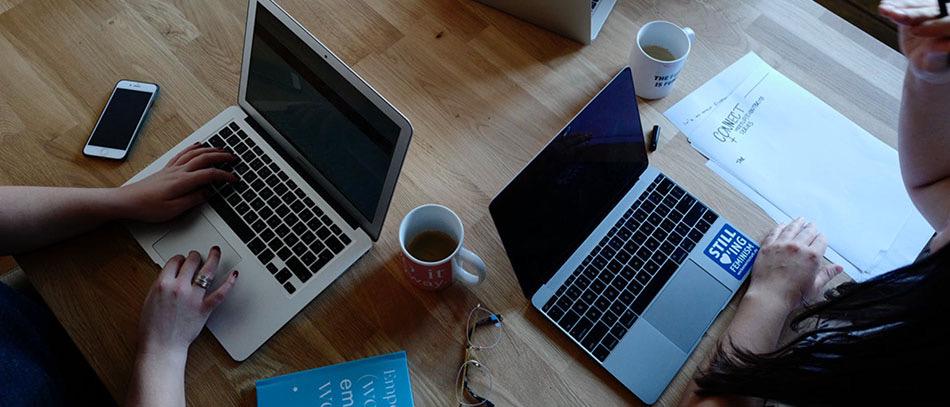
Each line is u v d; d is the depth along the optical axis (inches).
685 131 41.1
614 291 35.6
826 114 41.9
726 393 30.9
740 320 34.3
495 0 44.7
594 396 33.3
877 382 24.8
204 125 40.0
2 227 33.7
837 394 26.0
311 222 36.7
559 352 34.3
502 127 41.0
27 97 40.8
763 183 39.4
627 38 44.6
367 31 44.1
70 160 38.8
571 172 34.5
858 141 40.9
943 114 33.7
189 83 41.8
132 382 31.0
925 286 24.4
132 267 35.7
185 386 32.5
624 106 36.5
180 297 33.0
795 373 27.3
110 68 42.1
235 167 38.5
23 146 39.1
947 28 30.5
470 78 42.7
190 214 37.0
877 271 36.7
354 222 36.7
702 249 37.1
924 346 23.6
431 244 34.6
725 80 43.0
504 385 33.3
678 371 33.9
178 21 44.3
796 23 45.5
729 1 46.2
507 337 34.5
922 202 36.4
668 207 38.2
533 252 34.6
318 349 33.8
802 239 36.5
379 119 31.9
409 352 34.0
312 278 35.2
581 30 42.9
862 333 26.6
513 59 43.6
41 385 35.5
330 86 33.6
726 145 40.6
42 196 35.1
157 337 32.0
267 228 36.5
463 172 39.4
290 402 32.1
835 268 36.4
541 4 42.2
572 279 35.8
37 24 43.5
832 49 44.5
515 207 32.5
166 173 37.0
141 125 40.1
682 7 45.9
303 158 37.8
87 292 34.9
